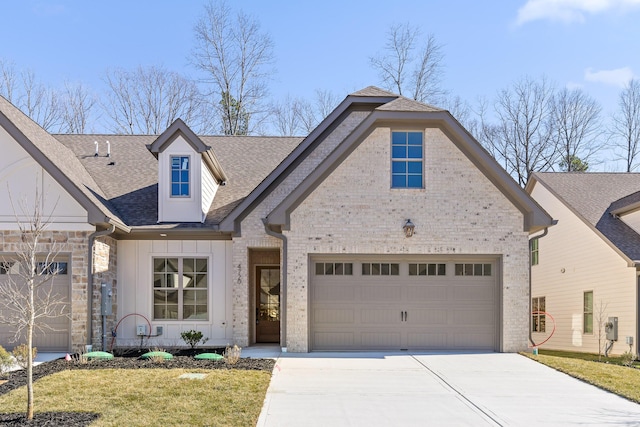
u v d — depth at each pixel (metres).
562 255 22.94
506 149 39.94
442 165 15.79
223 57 37.91
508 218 15.78
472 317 15.80
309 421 9.05
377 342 15.63
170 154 17.12
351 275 15.73
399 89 38.53
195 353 15.22
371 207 15.62
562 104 39.12
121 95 38.38
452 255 15.75
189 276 16.98
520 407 10.01
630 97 38.69
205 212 17.36
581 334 21.27
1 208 14.91
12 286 14.68
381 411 9.64
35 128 16.72
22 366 12.35
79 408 9.28
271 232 15.61
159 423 8.65
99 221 14.70
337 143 17.50
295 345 15.29
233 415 9.09
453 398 10.55
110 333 16.20
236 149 20.89
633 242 19.64
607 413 9.68
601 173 25.02
